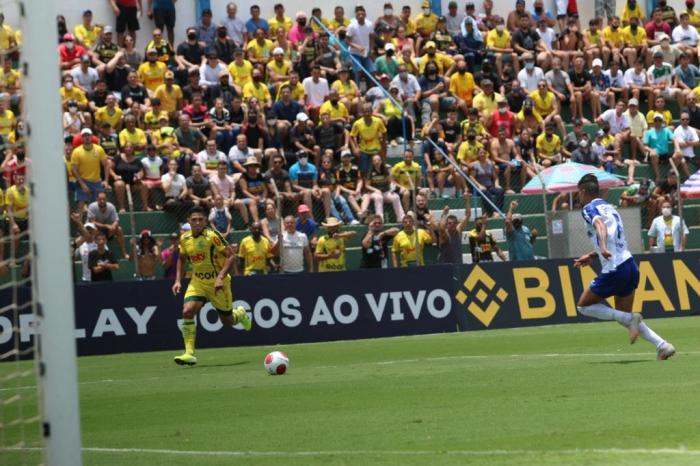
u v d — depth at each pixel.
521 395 27.12
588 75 77.25
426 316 53.78
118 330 50.16
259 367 39.78
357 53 75.38
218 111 65.75
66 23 71.06
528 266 55.78
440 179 67.00
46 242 17.62
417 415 24.53
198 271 41.38
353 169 63.91
